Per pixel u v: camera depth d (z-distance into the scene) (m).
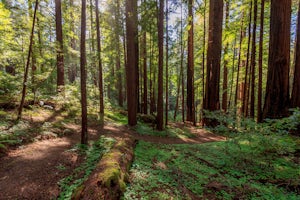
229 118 6.31
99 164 4.12
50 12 11.80
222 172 5.40
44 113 9.77
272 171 5.21
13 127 6.80
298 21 7.98
